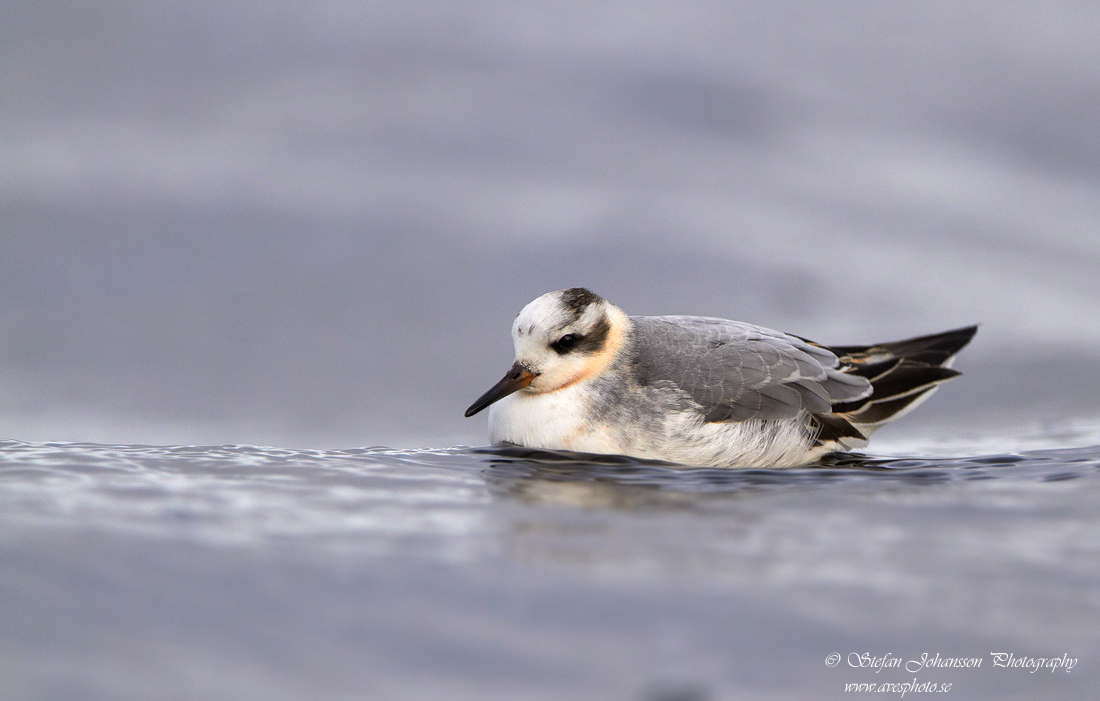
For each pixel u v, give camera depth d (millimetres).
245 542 6711
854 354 11688
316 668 5176
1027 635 5668
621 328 10844
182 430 12531
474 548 6703
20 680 4977
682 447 10227
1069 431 12148
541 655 5336
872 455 11086
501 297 16250
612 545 6820
